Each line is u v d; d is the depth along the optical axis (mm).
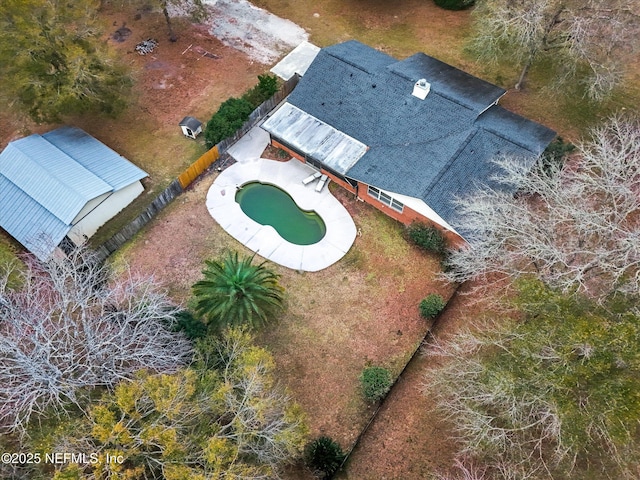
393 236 26375
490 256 20469
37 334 16844
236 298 21250
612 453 18047
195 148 30359
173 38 36156
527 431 19391
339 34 36656
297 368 22203
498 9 29688
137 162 29719
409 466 19500
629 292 16484
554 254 18656
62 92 27578
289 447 16156
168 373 18219
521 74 32250
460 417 17875
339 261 25578
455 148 25172
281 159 29812
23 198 25719
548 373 15398
